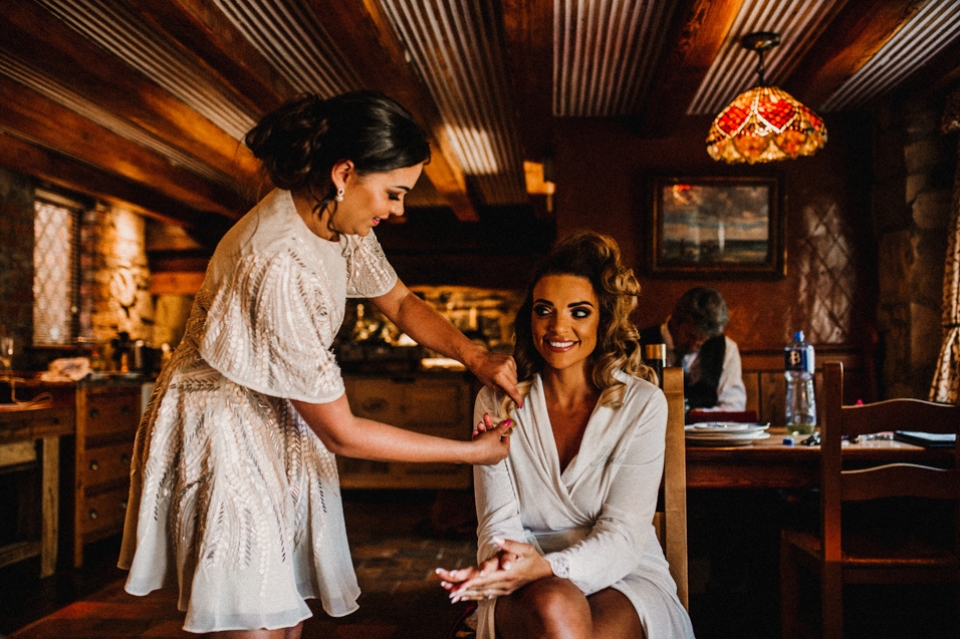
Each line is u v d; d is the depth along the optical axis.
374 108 1.21
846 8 3.20
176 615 3.07
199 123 4.44
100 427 4.12
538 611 1.27
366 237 1.64
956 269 3.62
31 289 5.27
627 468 1.58
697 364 3.45
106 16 3.21
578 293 1.62
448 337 1.68
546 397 1.73
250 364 1.24
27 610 3.14
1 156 4.53
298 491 1.45
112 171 5.52
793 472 2.31
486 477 1.62
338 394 1.25
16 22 2.96
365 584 3.49
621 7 3.15
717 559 3.15
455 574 1.34
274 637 1.33
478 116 4.65
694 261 4.59
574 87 4.18
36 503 3.65
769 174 4.58
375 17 2.98
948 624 2.74
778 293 4.59
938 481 2.08
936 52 3.66
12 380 3.92
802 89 3.99
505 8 2.82
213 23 3.04
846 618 2.81
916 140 4.10
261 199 1.36
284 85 3.87
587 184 4.68
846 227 4.61
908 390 4.15
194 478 1.29
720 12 2.88
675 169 4.62
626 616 1.41
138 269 6.82
